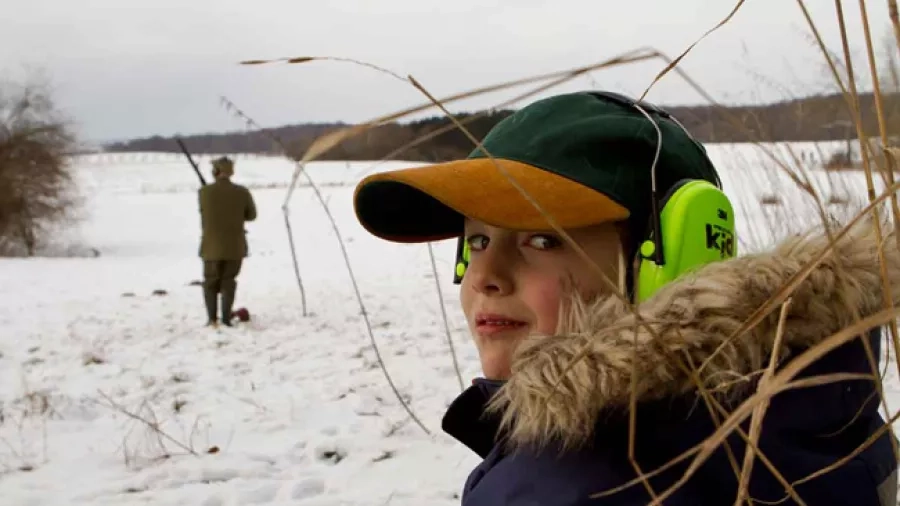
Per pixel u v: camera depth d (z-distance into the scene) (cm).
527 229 118
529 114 133
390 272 1373
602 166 125
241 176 3472
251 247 2089
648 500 97
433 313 843
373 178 136
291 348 677
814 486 101
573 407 100
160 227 3170
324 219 2627
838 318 102
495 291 129
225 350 680
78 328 845
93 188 4256
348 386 517
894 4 78
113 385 556
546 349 105
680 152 131
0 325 883
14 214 2531
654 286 120
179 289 1313
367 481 348
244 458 383
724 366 97
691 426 100
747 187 290
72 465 381
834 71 83
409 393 492
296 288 1202
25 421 457
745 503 99
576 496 99
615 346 98
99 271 1677
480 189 121
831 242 83
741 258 106
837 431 105
